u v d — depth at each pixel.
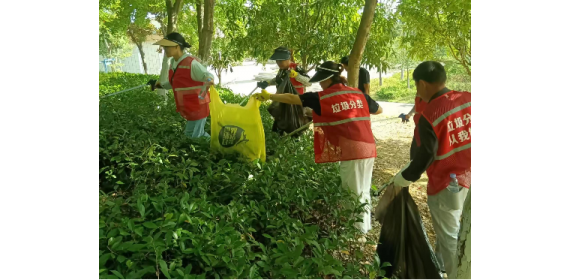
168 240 2.37
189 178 3.71
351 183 3.76
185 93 5.18
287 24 8.15
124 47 27.31
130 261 2.18
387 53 7.34
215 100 4.64
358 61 5.47
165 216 2.62
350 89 3.76
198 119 5.29
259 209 3.09
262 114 7.52
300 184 3.71
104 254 2.24
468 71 4.39
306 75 6.14
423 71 2.77
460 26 4.80
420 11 5.14
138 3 13.23
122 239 2.50
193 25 17.84
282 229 2.86
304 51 7.96
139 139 4.45
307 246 3.19
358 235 3.36
